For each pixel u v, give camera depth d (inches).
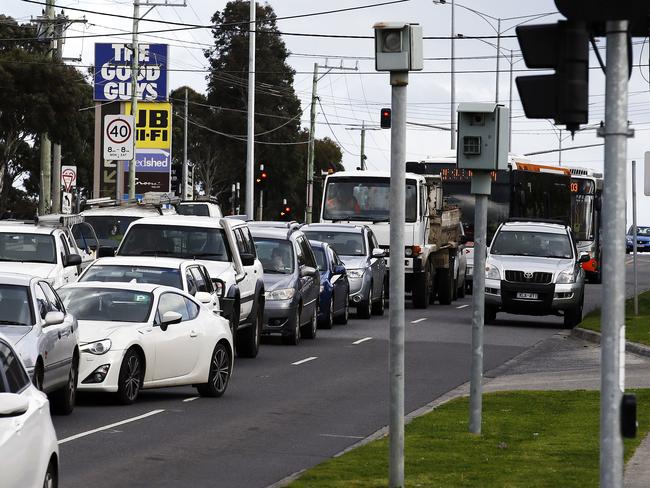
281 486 1128.2
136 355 1739.7
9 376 919.0
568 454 1315.2
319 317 3061.0
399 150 1069.8
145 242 2402.8
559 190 4726.9
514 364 2437.3
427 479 1163.3
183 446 1407.5
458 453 1318.9
